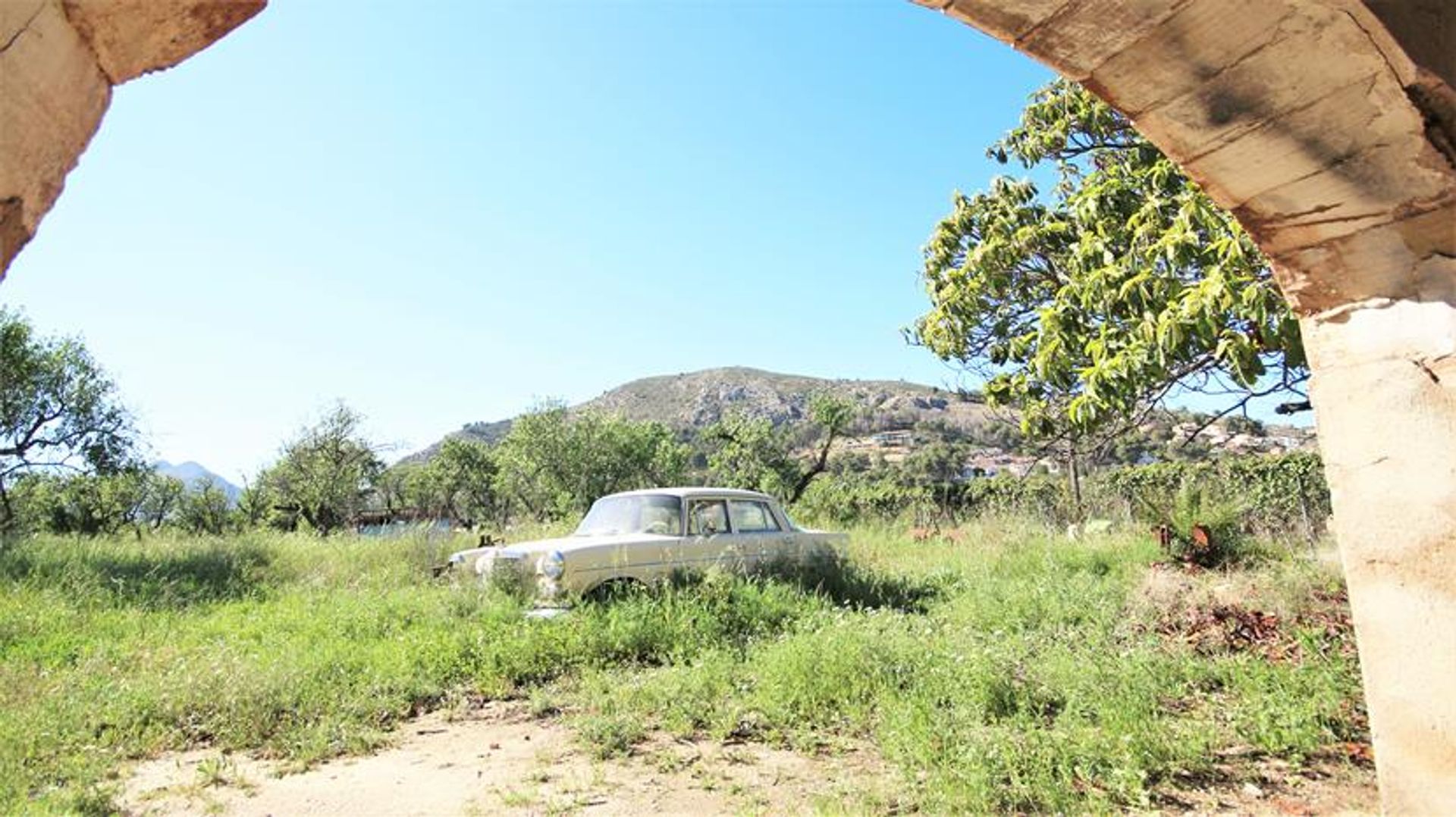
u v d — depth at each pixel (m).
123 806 3.63
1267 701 4.48
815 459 31.75
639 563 7.53
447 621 6.88
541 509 29.95
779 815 3.48
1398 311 2.11
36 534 14.32
